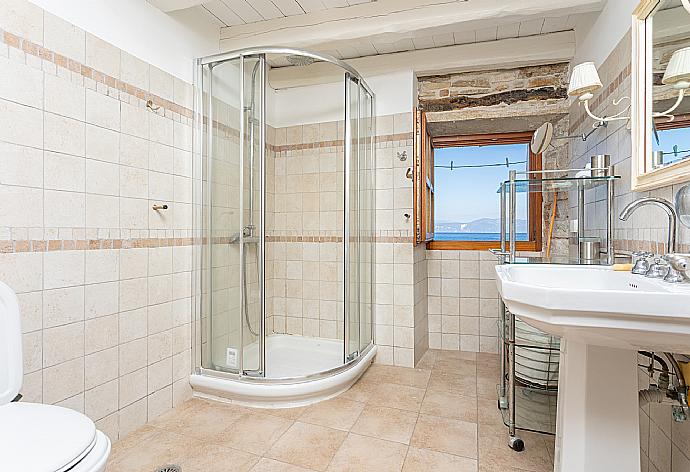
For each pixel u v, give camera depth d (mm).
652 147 1588
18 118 1549
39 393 1614
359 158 2824
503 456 1819
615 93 2020
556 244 3025
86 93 1824
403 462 1772
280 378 2316
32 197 1598
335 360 3021
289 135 3350
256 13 2654
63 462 923
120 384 1978
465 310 3463
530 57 2904
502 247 2115
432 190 3615
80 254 1791
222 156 2436
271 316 3393
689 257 1146
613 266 1521
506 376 2326
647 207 1647
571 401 1244
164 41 2301
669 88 1470
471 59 2994
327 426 2094
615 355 1194
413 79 3098
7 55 1515
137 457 1800
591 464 1208
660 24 1532
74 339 1760
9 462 900
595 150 2354
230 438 1971
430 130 3463
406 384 2680
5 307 1379
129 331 2037
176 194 2371
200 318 2469
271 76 3318
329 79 3195
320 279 3268
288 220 3371
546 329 1094
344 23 2605
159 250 2236
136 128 2094
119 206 1989
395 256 3068
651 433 1571
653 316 891
